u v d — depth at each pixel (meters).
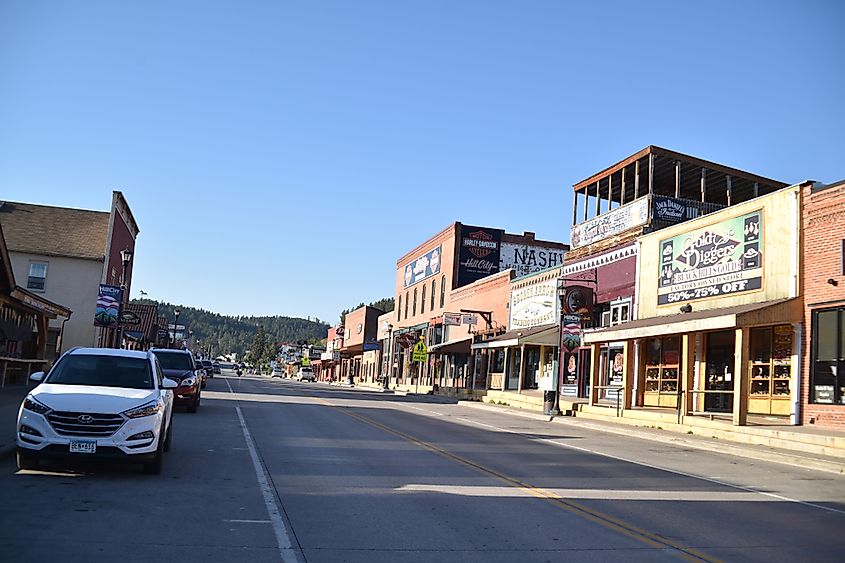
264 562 6.85
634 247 31.14
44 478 10.35
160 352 24.75
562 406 32.03
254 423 21.33
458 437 20.34
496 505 10.27
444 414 30.81
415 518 9.14
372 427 21.98
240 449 15.13
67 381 11.55
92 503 8.98
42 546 6.92
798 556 7.99
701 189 34.44
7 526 7.57
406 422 24.84
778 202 22.97
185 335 105.94
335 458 14.41
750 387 23.88
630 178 35.41
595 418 28.89
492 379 46.41
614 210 34.03
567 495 11.42
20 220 43.66
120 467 11.78
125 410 10.59
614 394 31.67
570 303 33.75
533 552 7.70
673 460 17.06
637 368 29.75
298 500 9.95
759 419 22.64
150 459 10.82
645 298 29.92
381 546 7.66
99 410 10.42
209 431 18.41
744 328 21.45
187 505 9.24
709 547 8.27
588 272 35.12
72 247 42.94
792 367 21.80
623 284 31.80
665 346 28.95
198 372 25.17
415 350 54.81
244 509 9.20
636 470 14.95
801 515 10.63
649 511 10.38
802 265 21.94
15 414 16.64
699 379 26.42
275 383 71.00
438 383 58.72
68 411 10.34
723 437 21.44
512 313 44.56
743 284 24.25
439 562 7.15
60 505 8.74
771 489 13.17
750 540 8.73
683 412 23.80
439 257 60.69
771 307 21.41
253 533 7.96
